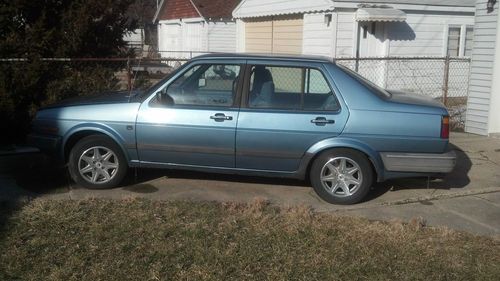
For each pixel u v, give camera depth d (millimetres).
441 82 16500
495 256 4730
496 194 6555
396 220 5535
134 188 6480
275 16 18828
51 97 8734
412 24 15828
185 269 4336
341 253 4695
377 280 4262
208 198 6148
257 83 6129
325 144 5957
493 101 9836
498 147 9062
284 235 5020
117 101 6402
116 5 10109
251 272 4320
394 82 16031
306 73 6070
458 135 10062
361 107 5941
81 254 4535
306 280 4227
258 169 6191
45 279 4129
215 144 6145
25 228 5039
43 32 9211
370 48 15727
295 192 6477
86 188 6422
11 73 8711
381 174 6020
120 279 4156
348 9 15211
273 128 6008
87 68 9531
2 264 4328
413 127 5898
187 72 6258
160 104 6234
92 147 6363
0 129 8461
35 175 6957
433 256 4691
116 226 5141
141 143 6281
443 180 7074
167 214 5484
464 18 16453
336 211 5852
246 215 5496
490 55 9758
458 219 5684
